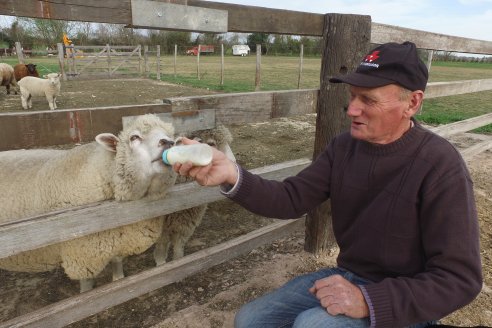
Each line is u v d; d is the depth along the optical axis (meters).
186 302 2.69
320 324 1.38
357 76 1.41
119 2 1.79
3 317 2.54
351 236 1.66
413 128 1.50
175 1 1.95
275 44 51.12
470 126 4.80
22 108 9.90
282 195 1.73
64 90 13.77
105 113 2.00
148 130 2.14
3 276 3.00
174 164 1.55
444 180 1.37
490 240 3.52
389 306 1.26
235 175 1.62
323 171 1.79
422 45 3.62
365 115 1.46
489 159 6.07
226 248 2.58
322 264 3.13
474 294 1.29
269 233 2.88
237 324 1.76
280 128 7.87
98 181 2.29
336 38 2.58
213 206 4.33
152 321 2.51
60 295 2.80
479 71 30.91
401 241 1.48
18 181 2.47
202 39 49.28
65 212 1.89
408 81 1.37
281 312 1.72
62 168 2.39
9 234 1.70
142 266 3.19
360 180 1.58
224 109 2.38
